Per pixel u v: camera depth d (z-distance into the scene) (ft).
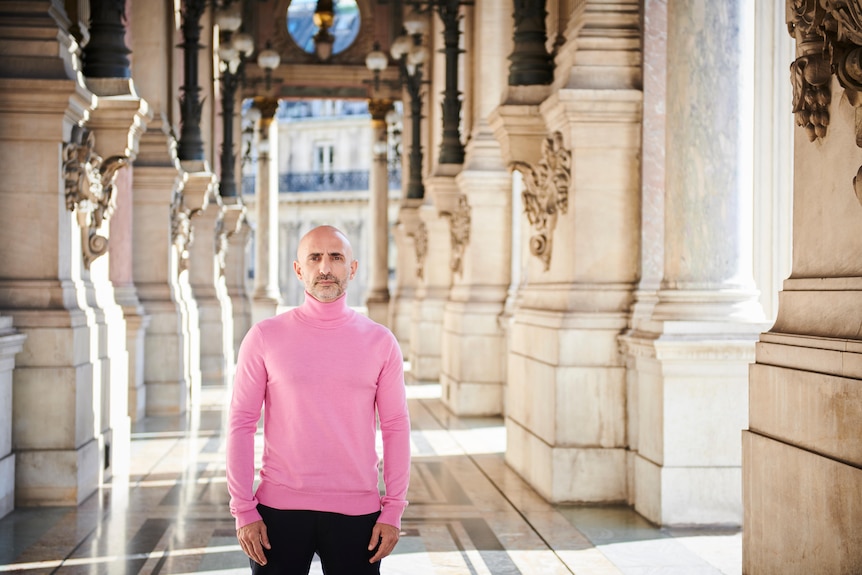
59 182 26.32
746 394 23.68
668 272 24.72
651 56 27.43
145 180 44.52
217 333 63.82
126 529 23.48
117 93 29.94
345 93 95.50
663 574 20.01
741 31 24.02
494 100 46.60
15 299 25.98
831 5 13.60
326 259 11.98
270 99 97.96
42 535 22.89
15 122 25.86
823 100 14.85
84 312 27.22
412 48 67.05
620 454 26.91
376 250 94.07
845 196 14.51
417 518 25.00
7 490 24.93
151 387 44.91
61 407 25.82
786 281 16.30
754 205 26.76
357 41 92.32
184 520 24.41
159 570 20.11
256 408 12.05
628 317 27.02
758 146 26.73
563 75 28.37
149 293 45.14
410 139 86.89
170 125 51.01
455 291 48.01
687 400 23.70
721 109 23.90
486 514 25.52
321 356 11.90
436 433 39.75
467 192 45.65
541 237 30.66
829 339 14.40
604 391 26.99
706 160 23.97
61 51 25.85
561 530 23.77
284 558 11.81
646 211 27.37
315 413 11.83
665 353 23.39
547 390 27.66
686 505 23.82
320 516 11.83
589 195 27.73
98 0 30.17
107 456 29.35
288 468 11.87
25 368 25.71
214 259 63.93
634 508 26.12
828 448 14.21
